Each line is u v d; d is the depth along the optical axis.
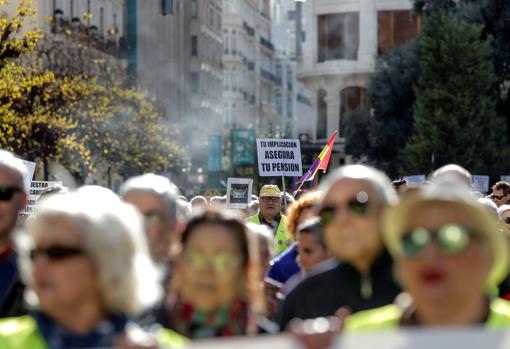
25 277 9.27
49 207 8.46
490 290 9.27
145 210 12.01
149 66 125.94
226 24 188.25
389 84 101.31
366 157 113.38
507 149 89.44
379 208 11.27
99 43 101.75
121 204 8.70
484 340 7.18
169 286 10.80
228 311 9.87
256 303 10.05
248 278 9.99
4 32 58.00
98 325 8.46
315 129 151.75
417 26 147.88
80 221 8.38
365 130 109.00
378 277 11.31
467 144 88.12
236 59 189.50
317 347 7.15
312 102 152.25
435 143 87.81
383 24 148.75
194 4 158.38
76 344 8.41
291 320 11.47
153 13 126.38
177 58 144.50
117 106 84.00
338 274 11.39
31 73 69.81
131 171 97.19
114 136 84.69
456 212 8.17
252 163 127.44
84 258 8.37
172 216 12.20
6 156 13.04
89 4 103.12
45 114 69.81
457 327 7.46
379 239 11.26
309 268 14.17
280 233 26.05
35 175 76.81
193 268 9.75
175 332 9.84
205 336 9.82
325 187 11.54
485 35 95.06
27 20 86.44
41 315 8.58
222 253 9.73
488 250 8.22
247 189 36.06
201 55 160.25
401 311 8.73
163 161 90.00
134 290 8.52
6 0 59.78
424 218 8.19
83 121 78.75
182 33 148.75
